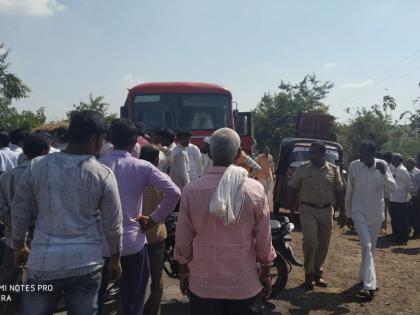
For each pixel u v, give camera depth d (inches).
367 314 195.2
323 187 225.3
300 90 1822.1
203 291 107.4
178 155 257.1
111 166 137.7
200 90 387.9
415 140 1089.4
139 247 137.3
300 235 368.5
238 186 106.5
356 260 287.0
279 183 434.9
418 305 206.5
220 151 110.7
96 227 109.5
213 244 107.1
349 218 237.9
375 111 1162.0
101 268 109.8
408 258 301.1
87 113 113.3
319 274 233.5
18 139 251.0
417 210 394.0
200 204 108.0
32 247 105.0
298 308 201.0
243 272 107.3
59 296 107.8
